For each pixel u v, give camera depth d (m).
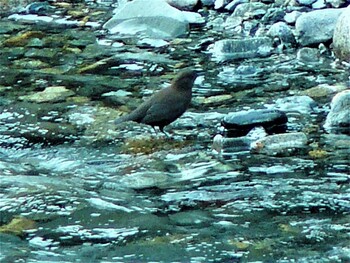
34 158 12.05
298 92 14.12
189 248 9.29
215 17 18.27
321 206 10.22
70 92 14.56
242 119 12.45
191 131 12.72
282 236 9.51
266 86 14.52
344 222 9.80
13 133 12.90
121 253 9.22
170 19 17.69
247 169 11.34
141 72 15.50
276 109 13.31
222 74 15.19
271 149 11.86
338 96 12.78
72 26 18.48
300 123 12.77
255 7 18.11
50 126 13.12
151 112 12.38
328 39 16.09
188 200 10.50
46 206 10.32
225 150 11.92
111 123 13.14
